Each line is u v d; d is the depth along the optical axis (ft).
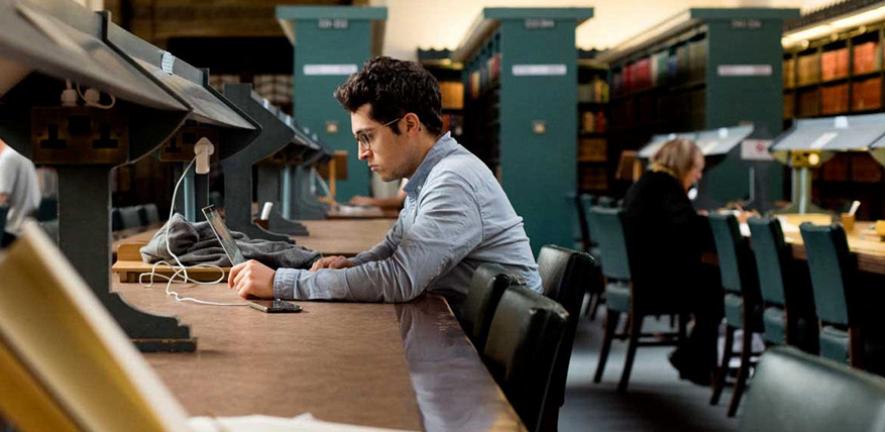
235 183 11.68
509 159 32.17
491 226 7.90
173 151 9.68
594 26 46.47
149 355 5.10
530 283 8.08
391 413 3.85
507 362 4.88
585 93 42.22
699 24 35.94
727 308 15.53
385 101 7.96
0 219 15.75
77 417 1.91
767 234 13.69
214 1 47.01
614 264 17.07
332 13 33.53
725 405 15.53
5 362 1.87
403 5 45.88
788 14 35.06
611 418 14.66
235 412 3.83
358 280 7.42
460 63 45.47
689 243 16.80
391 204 27.02
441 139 8.25
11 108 5.24
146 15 47.03
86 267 5.17
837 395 3.28
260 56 50.90
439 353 5.26
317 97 33.71
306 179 23.09
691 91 37.06
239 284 7.54
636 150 42.91
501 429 3.59
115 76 4.09
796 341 13.48
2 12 3.44
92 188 5.16
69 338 1.95
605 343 17.30
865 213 34.60
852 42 35.40
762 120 35.19
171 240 8.78
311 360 4.99
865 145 16.78
